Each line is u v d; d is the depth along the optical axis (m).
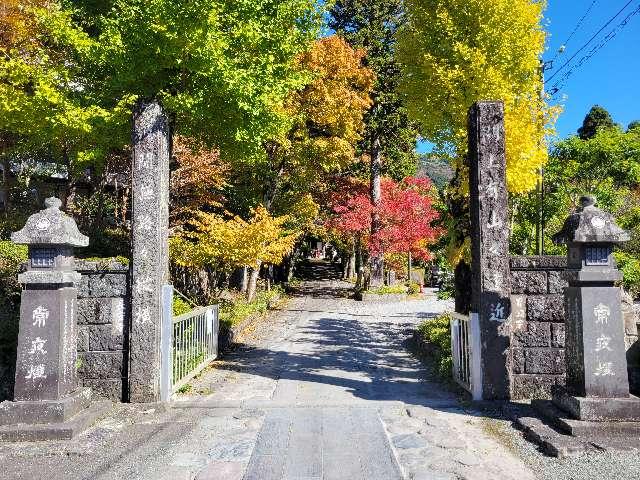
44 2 9.30
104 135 8.25
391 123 19.44
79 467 3.97
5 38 9.20
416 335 9.70
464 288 8.90
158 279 5.78
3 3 8.85
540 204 11.09
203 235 11.61
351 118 16.73
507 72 9.09
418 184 20.47
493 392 5.54
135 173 5.85
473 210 5.89
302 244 25.75
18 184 12.66
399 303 18.77
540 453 4.10
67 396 4.91
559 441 4.12
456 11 9.09
